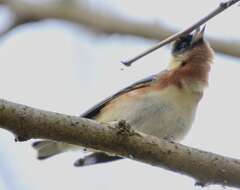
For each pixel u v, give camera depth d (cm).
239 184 709
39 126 654
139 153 698
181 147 707
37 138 664
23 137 658
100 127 680
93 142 680
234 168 702
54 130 661
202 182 718
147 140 698
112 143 688
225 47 1256
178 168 709
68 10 1316
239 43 1262
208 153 709
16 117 643
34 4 1306
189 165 705
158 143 702
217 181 712
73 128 667
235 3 606
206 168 704
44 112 658
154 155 701
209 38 1254
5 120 642
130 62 614
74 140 674
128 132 689
